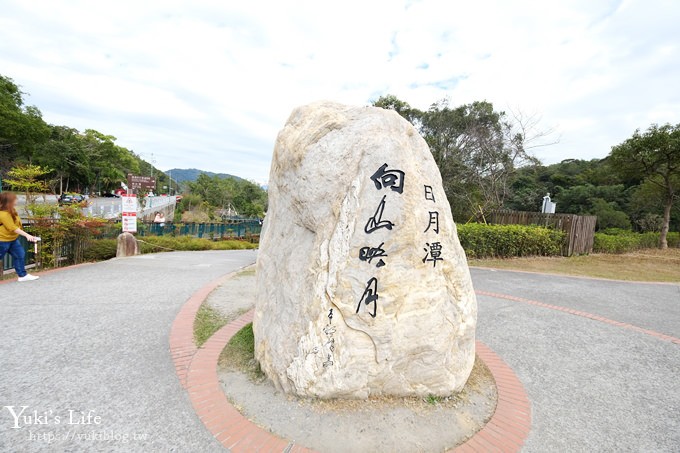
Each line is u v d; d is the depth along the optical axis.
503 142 16.39
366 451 2.48
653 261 12.76
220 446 2.47
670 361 4.42
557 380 3.80
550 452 2.63
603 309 6.67
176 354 3.79
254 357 3.65
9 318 4.52
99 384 3.15
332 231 2.90
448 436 2.70
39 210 7.79
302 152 3.11
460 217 17.62
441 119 17.86
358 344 2.87
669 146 14.61
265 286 3.53
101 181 45.12
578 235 13.27
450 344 3.14
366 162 2.88
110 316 4.82
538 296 7.43
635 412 3.25
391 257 2.84
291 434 2.61
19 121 25.03
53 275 7.00
